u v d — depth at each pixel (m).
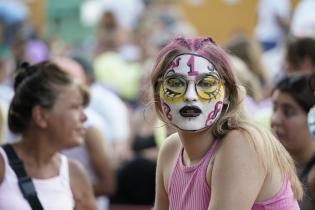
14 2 22.69
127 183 14.37
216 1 23.92
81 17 27.50
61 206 8.73
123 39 23.33
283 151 7.46
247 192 7.14
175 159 7.79
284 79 9.79
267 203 7.34
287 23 21.86
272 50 21.84
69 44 26.47
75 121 8.98
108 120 14.99
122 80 21.14
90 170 12.23
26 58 19.12
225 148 7.29
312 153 9.61
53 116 8.88
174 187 7.65
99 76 21.39
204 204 7.40
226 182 7.18
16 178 8.57
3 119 11.98
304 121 9.62
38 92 8.84
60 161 9.05
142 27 24.72
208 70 7.40
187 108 7.38
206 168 7.40
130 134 16.27
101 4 26.94
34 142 8.83
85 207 9.19
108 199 13.80
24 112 8.84
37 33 23.69
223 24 23.84
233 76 7.51
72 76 9.11
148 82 7.92
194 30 24.16
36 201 8.56
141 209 14.33
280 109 9.71
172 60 7.48
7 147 8.75
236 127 7.39
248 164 7.20
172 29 23.92
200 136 7.46
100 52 23.09
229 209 7.11
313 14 21.39
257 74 14.58
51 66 9.08
